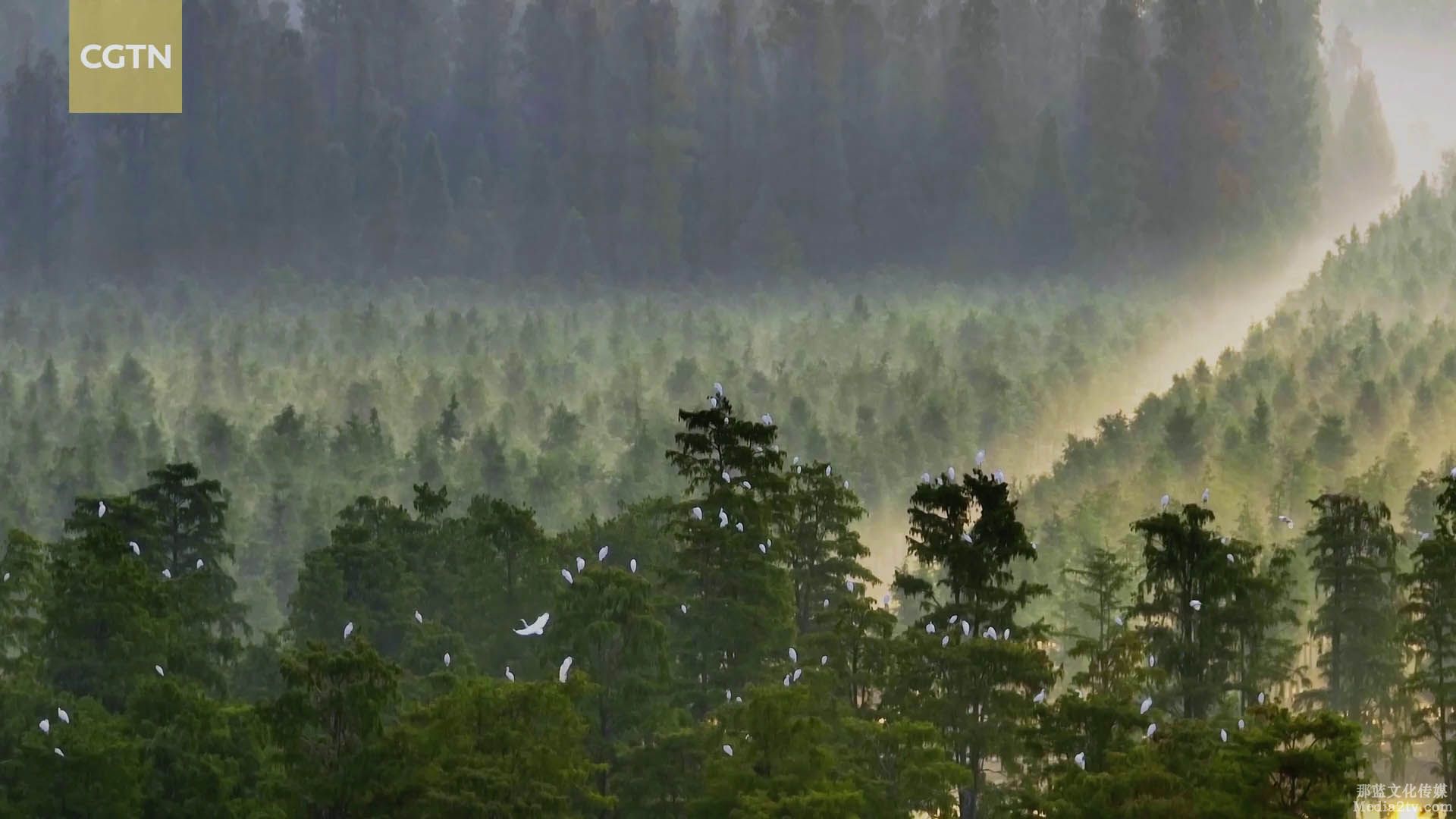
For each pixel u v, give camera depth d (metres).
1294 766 183.88
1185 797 193.50
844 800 196.50
